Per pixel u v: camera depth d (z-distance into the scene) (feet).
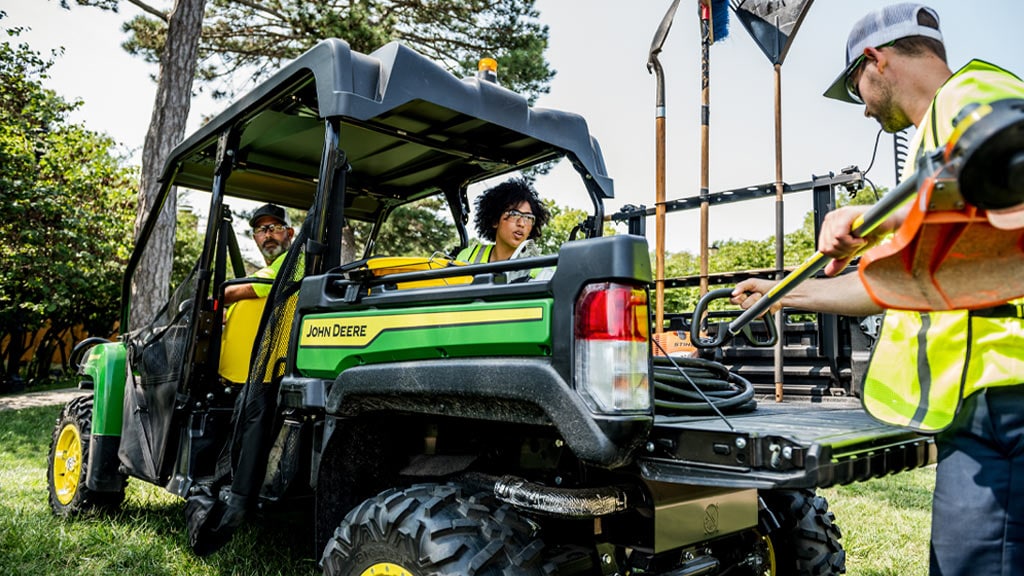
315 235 8.35
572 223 46.29
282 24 37.58
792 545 9.18
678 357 8.22
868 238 4.44
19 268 38.81
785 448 4.79
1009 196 3.42
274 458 8.57
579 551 7.09
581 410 5.46
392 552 6.38
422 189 13.70
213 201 10.44
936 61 5.46
